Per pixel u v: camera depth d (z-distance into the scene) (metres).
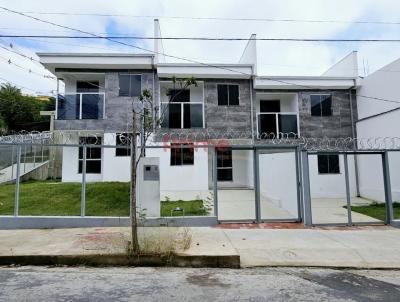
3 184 12.07
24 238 6.71
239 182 10.57
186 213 9.12
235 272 5.25
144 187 8.34
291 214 9.19
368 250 6.38
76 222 7.95
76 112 14.92
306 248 6.43
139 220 7.92
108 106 14.93
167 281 4.70
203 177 13.62
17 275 4.88
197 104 15.48
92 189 11.09
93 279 4.73
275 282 4.76
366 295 4.28
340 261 5.80
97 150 15.51
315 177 14.66
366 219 9.52
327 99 16.69
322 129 16.38
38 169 15.90
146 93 7.73
